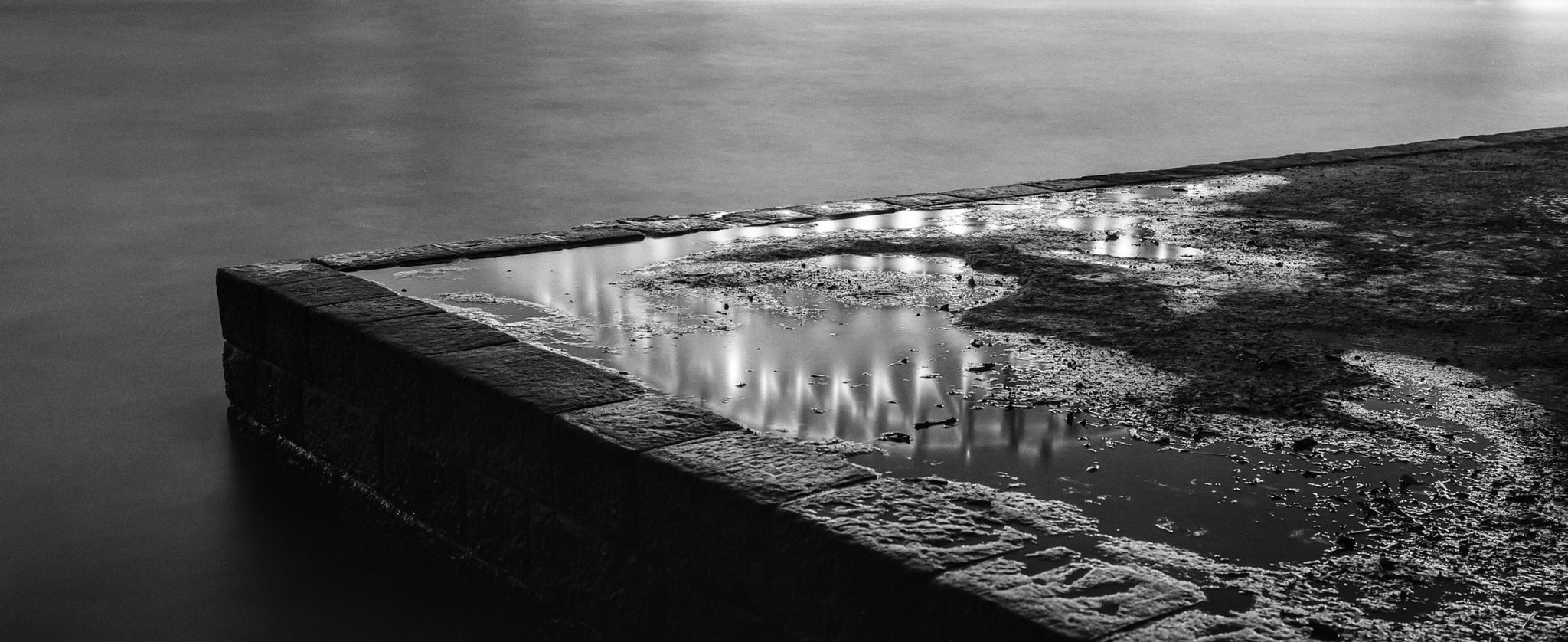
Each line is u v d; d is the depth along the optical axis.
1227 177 8.41
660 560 3.46
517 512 3.98
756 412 4.13
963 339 4.95
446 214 10.21
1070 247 6.44
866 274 5.96
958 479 3.57
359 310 4.91
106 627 4.20
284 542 4.78
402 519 4.59
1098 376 4.48
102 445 5.59
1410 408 4.17
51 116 14.63
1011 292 5.62
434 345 4.47
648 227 6.88
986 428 3.99
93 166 11.91
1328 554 3.15
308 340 4.99
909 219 7.17
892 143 13.54
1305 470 3.68
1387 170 8.57
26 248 8.98
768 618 3.17
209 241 9.27
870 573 2.91
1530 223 6.90
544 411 3.80
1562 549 3.21
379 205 10.49
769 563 3.14
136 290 7.99
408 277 5.82
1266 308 5.31
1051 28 28.00
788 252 6.37
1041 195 7.84
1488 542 3.24
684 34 24.73
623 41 23.30
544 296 5.54
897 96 17.06
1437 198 7.59
